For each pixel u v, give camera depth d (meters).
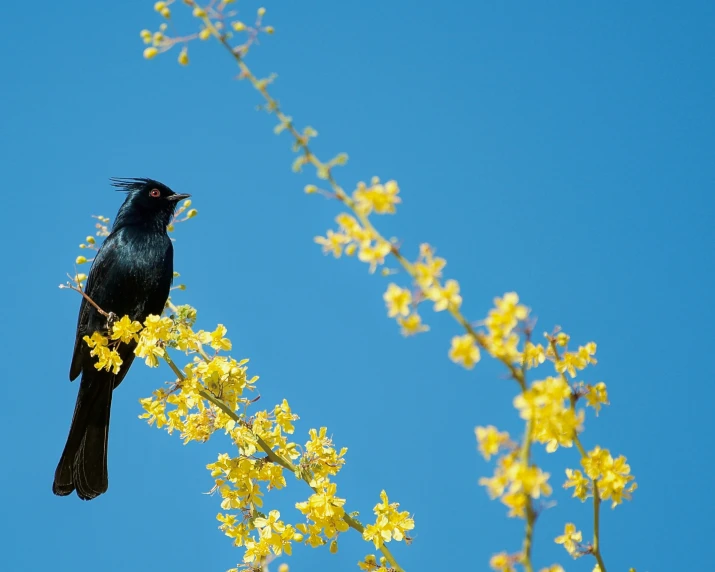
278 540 8.70
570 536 6.79
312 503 8.59
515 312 5.23
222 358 9.91
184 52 6.12
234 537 9.12
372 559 8.32
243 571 8.62
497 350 5.23
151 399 9.92
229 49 6.04
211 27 6.07
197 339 10.06
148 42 6.11
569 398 6.73
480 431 5.03
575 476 6.95
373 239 5.46
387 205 5.51
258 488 9.27
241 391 9.95
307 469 9.30
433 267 5.32
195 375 9.93
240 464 9.33
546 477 4.98
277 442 9.55
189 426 9.88
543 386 5.39
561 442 6.73
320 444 9.39
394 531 8.28
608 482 6.70
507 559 5.19
